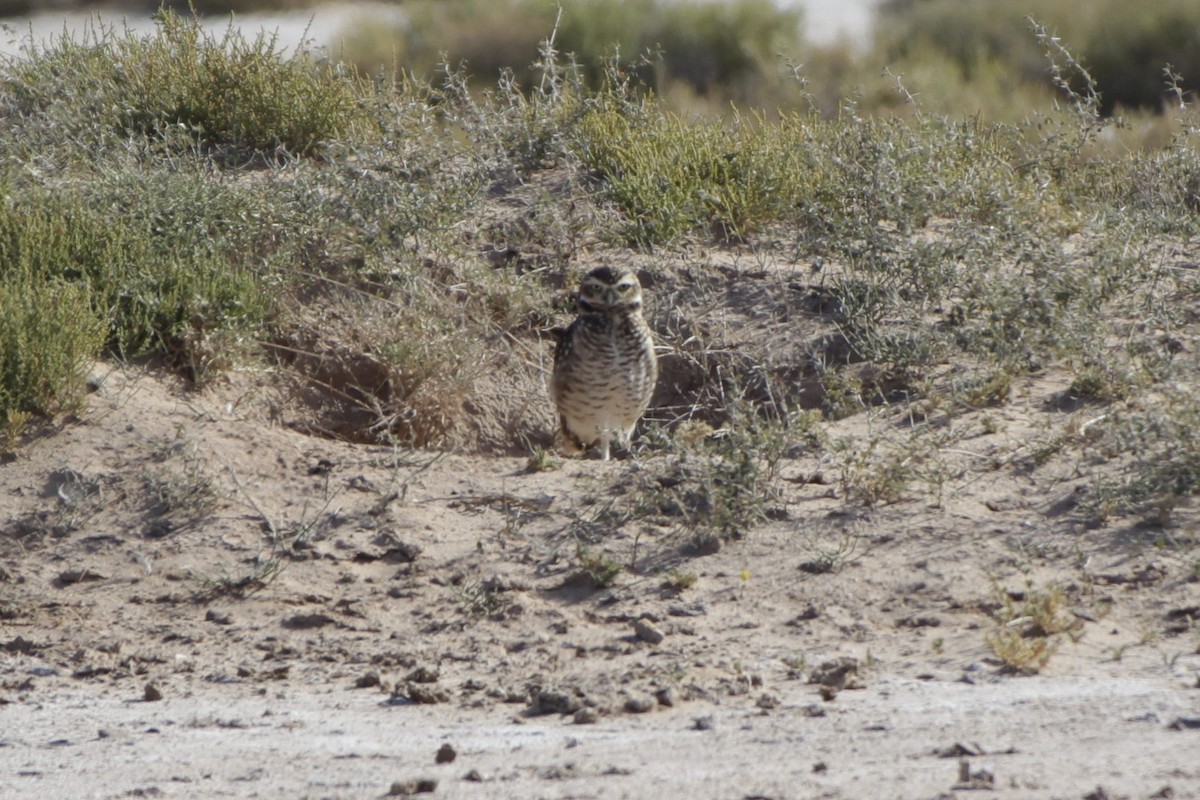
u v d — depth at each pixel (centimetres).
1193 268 2348
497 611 1495
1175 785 898
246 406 2050
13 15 7431
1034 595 1387
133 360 2055
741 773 989
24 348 1836
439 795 965
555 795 948
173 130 2816
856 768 988
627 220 2639
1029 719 1118
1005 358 2027
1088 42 5962
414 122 2684
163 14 3167
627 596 1512
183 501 1714
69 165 2497
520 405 2320
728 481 1673
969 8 6625
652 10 6575
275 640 1468
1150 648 1330
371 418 2209
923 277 2266
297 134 2902
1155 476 1625
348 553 1631
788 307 2356
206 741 1180
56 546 1652
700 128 2947
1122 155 3098
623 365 2111
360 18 6875
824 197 2556
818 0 7475
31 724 1253
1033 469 1738
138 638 1484
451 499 1753
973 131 2809
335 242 2391
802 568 1538
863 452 1742
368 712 1270
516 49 6325
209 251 2250
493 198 2748
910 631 1405
